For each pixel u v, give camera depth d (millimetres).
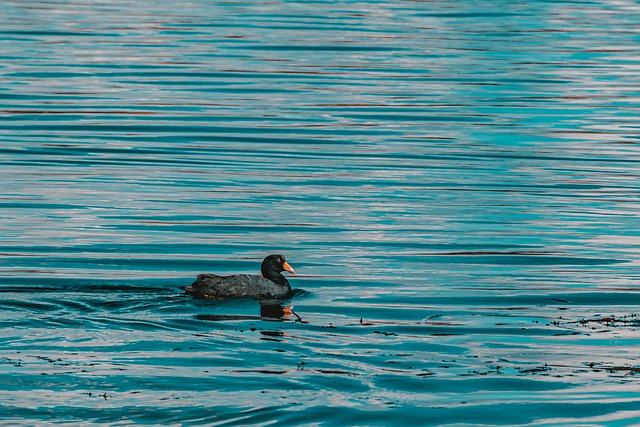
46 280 19922
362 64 47188
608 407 14258
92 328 16453
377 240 24031
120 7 63156
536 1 70188
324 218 25859
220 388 14180
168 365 14930
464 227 25281
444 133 35750
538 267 22109
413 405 14008
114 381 14258
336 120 37125
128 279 20438
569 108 39750
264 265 19922
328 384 14547
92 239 23500
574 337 17281
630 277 21438
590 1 71062
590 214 26688
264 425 13133
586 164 31984
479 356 16109
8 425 12867
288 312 18328
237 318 17531
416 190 28812
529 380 15102
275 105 39125
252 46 50500
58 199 26859
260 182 29281
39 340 15773
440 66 47156
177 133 34781
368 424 13406
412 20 60469
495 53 50594
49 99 38750
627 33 57469
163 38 52156
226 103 39250
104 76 43156
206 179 29422
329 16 61031
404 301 19406
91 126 35188
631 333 17562
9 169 29812
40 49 48344
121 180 29031
